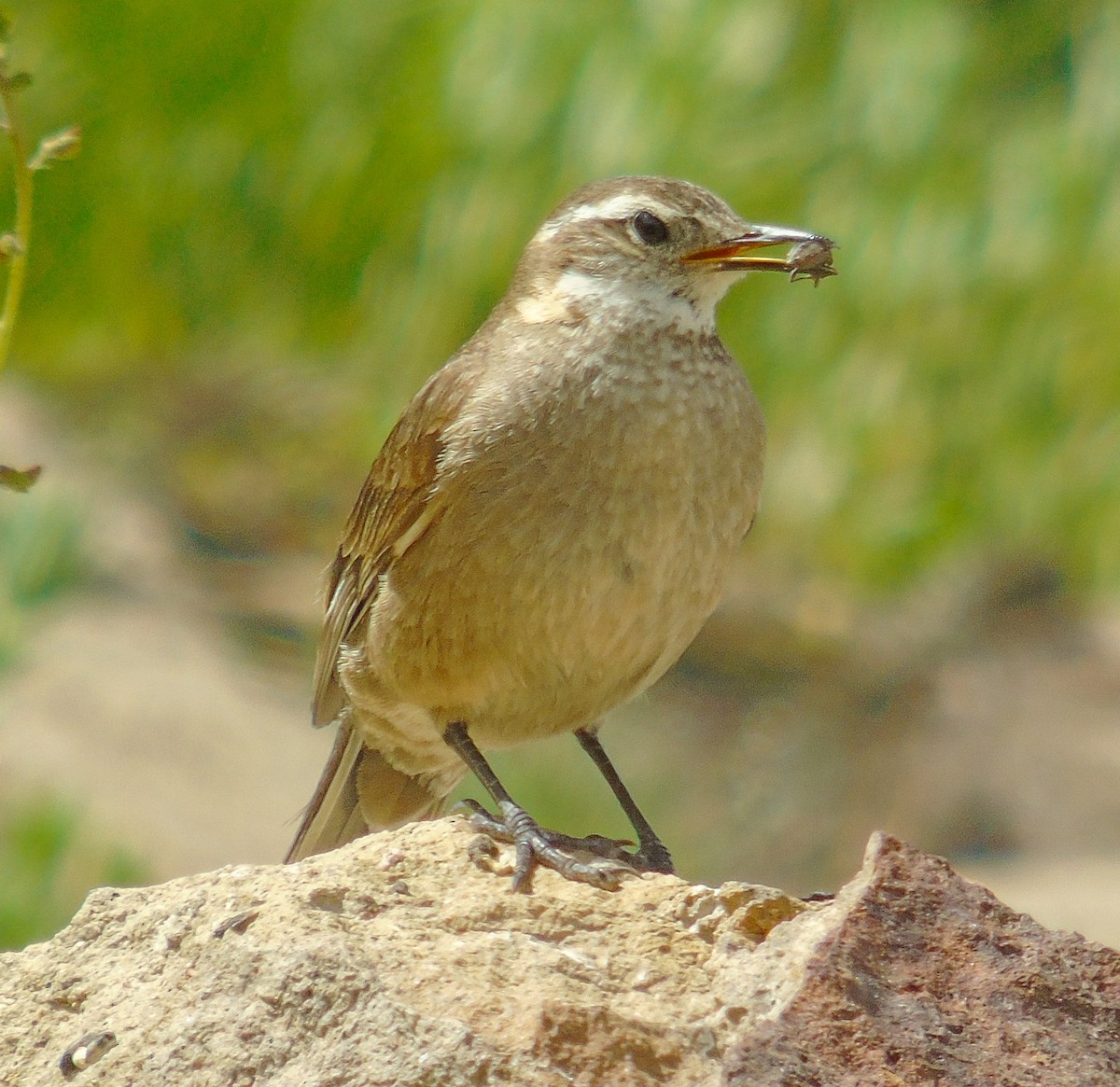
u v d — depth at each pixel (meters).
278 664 16.98
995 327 16.02
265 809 13.60
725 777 15.44
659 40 15.92
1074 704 16.81
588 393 6.38
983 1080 4.29
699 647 18.34
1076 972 4.58
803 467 16.92
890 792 15.43
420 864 5.27
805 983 4.46
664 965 4.82
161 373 21.61
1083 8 15.89
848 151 15.83
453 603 6.46
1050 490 16.33
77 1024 4.85
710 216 6.73
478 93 16.62
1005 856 15.13
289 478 21.00
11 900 10.17
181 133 19.23
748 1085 4.21
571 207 6.93
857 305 16.03
